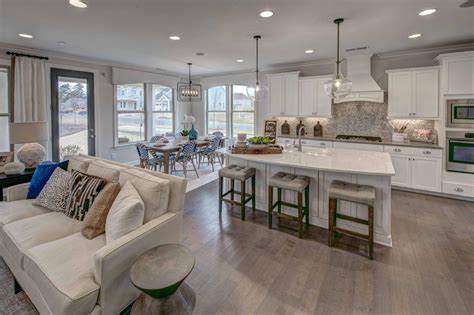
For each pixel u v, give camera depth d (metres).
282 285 2.21
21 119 4.71
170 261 1.63
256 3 2.86
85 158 3.11
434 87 4.56
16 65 4.62
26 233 2.07
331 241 2.84
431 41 4.34
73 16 3.24
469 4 2.93
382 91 4.99
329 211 2.83
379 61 5.36
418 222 3.46
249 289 2.17
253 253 2.71
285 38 4.14
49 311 1.56
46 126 3.54
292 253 2.71
